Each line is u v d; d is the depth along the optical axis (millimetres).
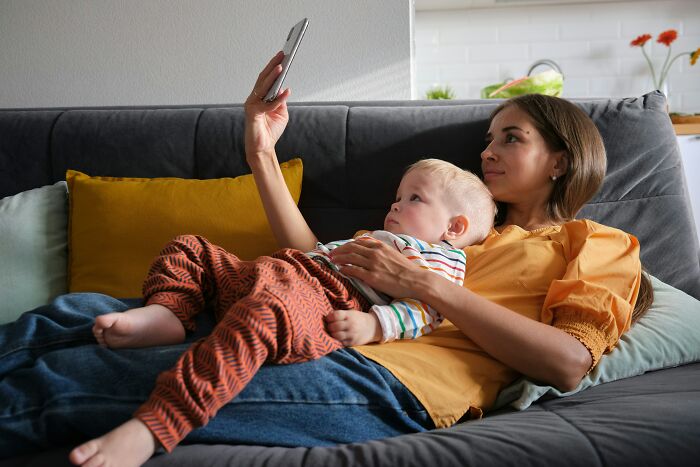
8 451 921
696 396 1008
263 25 2301
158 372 954
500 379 1179
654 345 1263
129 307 1181
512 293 1291
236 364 907
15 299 1532
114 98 2357
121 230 1581
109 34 2340
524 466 829
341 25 2275
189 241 1199
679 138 2672
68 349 1008
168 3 2316
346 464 844
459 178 1463
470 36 3926
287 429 988
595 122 1665
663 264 1604
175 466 830
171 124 1780
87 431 936
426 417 1080
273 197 1552
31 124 1812
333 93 2297
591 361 1157
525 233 1469
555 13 3871
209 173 1749
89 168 1760
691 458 840
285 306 976
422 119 1724
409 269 1198
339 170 1707
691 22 3803
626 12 3832
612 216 1630
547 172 1562
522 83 2373
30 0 2344
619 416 949
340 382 1022
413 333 1174
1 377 1010
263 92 1476
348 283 1227
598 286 1213
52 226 1638
